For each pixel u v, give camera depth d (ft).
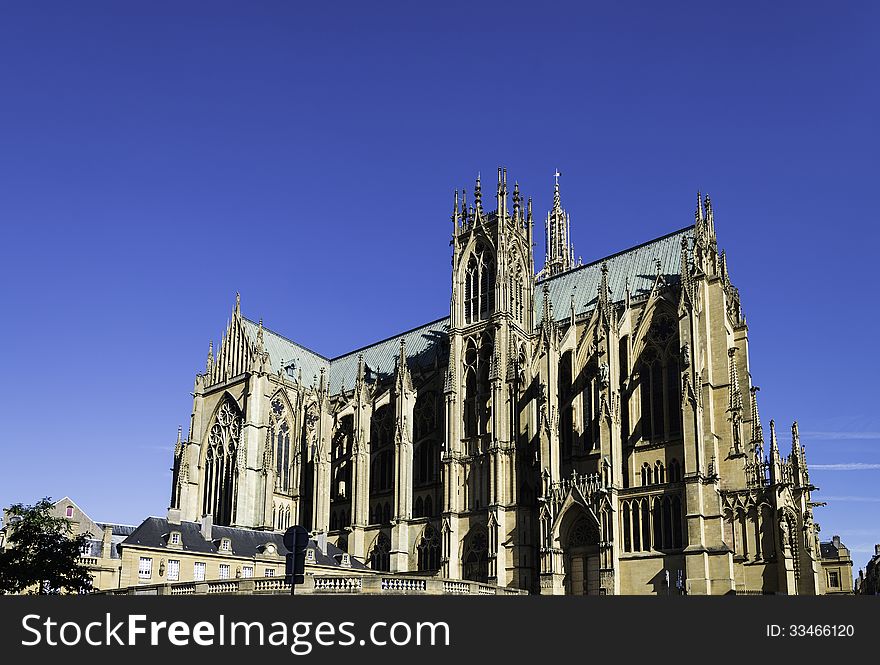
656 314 420.36
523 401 445.78
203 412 570.87
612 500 388.37
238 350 570.87
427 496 490.49
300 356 616.80
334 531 513.04
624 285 461.37
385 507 506.07
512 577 416.26
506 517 428.56
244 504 516.73
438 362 515.09
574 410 430.20
